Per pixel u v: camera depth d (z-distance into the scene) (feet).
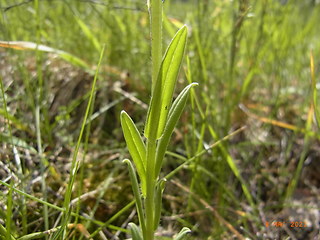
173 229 0.56
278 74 0.79
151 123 0.32
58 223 0.49
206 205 0.56
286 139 0.77
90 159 0.64
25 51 0.82
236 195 0.65
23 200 0.46
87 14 0.94
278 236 0.56
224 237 0.56
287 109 0.84
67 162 0.63
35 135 0.64
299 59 1.00
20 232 0.46
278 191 0.67
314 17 0.97
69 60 0.71
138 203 0.34
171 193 0.62
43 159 0.55
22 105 0.69
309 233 0.58
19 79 0.73
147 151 0.33
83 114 0.74
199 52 0.63
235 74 0.77
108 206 0.56
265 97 0.87
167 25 0.66
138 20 0.89
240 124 0.77
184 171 0.66
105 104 0.76
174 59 0.31
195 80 0.65
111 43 0.85
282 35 0.85
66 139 0.65
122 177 0.63
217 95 0.74
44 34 0.79
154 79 0.32
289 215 0.62
